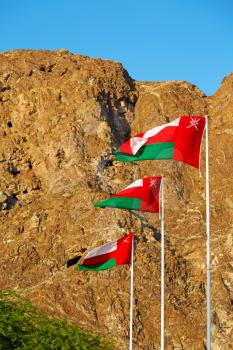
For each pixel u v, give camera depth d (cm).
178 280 8788
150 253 8888
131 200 5481
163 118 10550
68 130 10031
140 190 5475
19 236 9225
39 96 10400
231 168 9975
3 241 9212
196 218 9556
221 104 10731
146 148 4881
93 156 9950
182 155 4794
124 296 8525
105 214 9119
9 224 9381
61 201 9438
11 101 10525
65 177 9769
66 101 10294
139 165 10112
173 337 8319
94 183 9681
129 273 8688
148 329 8344
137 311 8431
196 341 8312
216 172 9994
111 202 5481
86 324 8250
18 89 10550
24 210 9531
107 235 8944
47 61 10925
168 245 9175
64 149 9962
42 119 10238
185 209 9706
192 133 4800
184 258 9094
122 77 10844
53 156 9938
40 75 10662
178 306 8556
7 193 9744
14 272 8894
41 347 4794
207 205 4566
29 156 10100
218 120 10456
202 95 11112
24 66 10838
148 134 4891
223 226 9425
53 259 8950
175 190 9888
